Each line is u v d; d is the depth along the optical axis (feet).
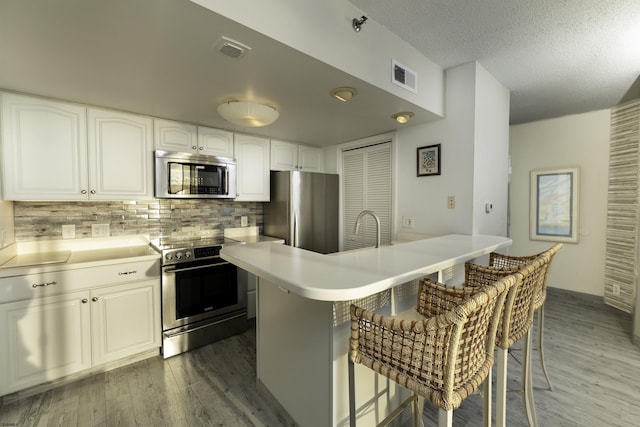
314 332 4.62
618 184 10.90
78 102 6.90
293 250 5.29
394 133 9.78
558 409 5.67
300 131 9.84
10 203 6.73
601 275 11.54
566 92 9.66
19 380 5.84
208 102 6.95
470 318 2.90
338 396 4.38
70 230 7.71
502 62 7.70
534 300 4.84
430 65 7.61
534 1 5.33
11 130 6.15
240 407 5.78
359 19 5.55
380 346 3.38
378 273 3.69
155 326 7.45
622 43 6.72
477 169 7.96
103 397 6.03
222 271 8.62
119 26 3.92
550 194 12.62
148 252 7.80
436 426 5.32
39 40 4.25
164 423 5.36
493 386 6.43
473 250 5.50
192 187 8.56
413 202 9.25
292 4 4.52
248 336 8.82
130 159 7.66
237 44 4.42
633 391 6.19
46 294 6.08
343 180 12.01
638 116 10.14
